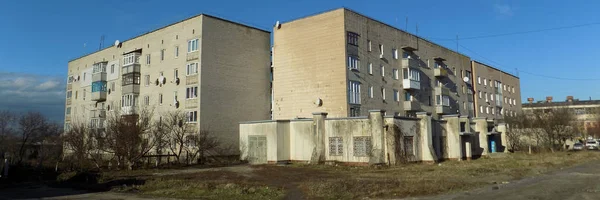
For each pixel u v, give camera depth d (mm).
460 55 58250
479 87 62531
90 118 51719
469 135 35031
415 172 23016
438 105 49438
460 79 57188
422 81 47688
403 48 44719
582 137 69750
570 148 62438
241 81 39375
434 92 49781
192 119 36312
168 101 39719
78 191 18094
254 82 40531
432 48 51094
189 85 37250
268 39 42750
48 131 44406
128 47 47062
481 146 39531
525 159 34281
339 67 36719
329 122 29969
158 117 40438
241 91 39219
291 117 39406
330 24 37969
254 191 16062
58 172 25766
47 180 23000
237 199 14719
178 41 39594
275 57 41625
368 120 28188
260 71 41281
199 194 15891
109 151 29484
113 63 49406
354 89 37156
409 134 29219
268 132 32125
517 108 77250
